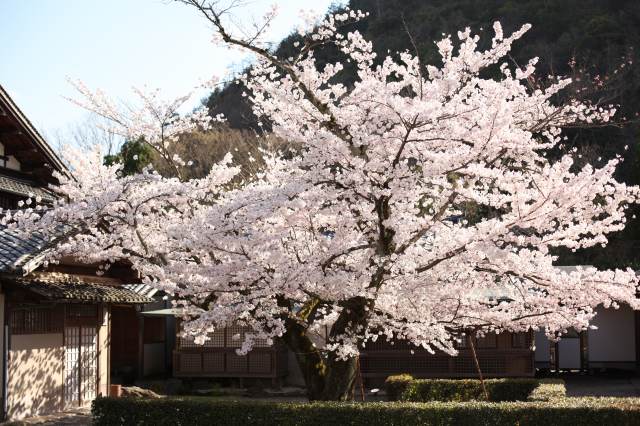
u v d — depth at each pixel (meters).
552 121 8.42
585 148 20.16
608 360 18.16
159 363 19.30
